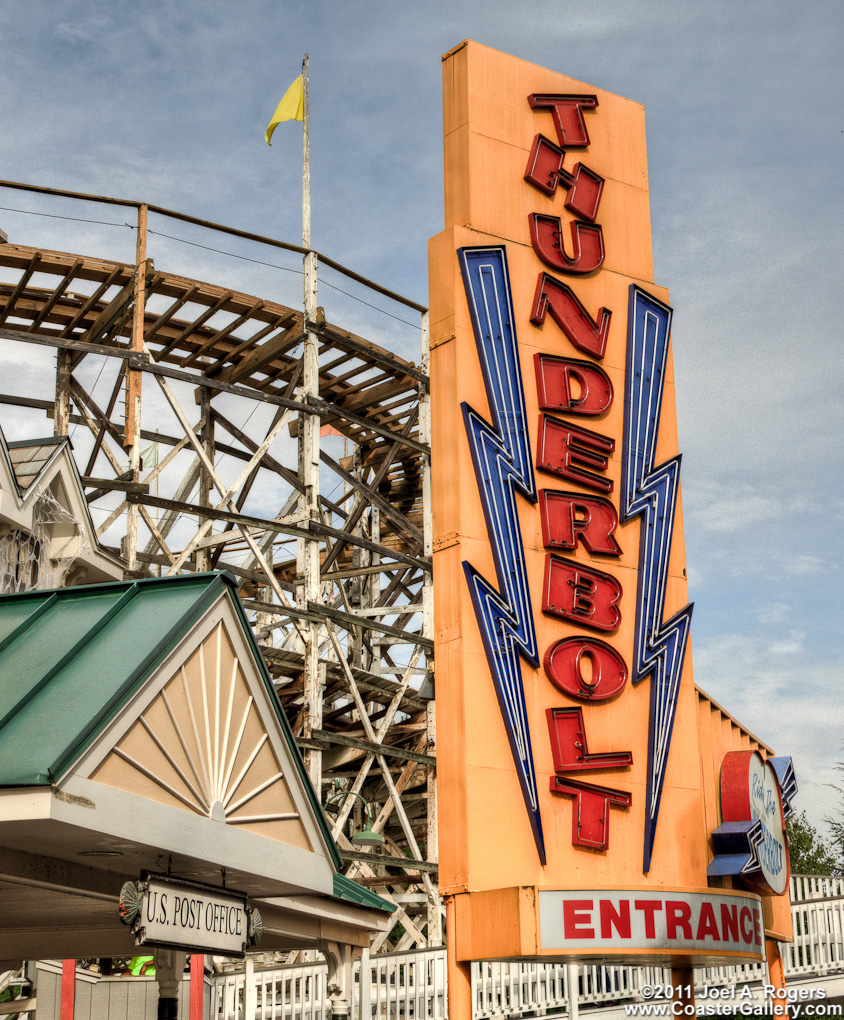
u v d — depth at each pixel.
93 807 11.56
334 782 44.44
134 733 12.41
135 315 35.72
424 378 42.59
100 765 11.85
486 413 19.22
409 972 24.27
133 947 17.33
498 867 17.31
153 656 12.66
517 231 20.66
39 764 11.08
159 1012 16.58
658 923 17.47
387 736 43.38
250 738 14.45
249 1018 21.08
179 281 36.22
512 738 17.88
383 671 47.69
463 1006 16.72
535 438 19.72
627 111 22.75
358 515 42.50
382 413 45.00
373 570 41.50
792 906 27.12
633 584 20.14
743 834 19.77
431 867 38.16
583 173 21.66
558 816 18.08
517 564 18.81
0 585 22.44
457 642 17.98
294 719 41.41
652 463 20.98
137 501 35.47
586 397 20.31
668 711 19.77
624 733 19.25
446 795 17.56
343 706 42.09
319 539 38.69
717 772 21.45
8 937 17.70
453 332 19.31
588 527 19.73
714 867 19.47
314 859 15.39
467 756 17.47
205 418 41.25
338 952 17.58
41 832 11.55
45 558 24.48
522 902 16.38
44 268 35.16
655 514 20.70
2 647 13.52
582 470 19.98
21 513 22.73
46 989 23.30
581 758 18.47
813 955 26.94
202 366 40.84
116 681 12.37
